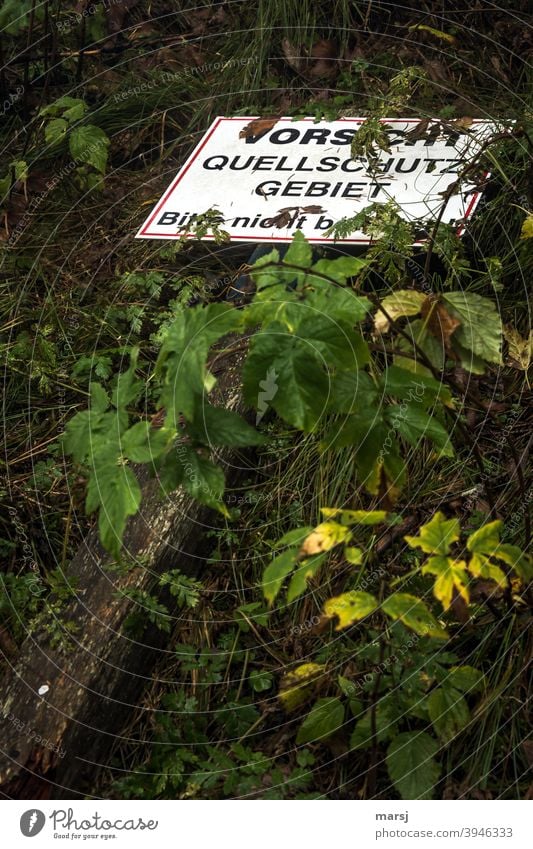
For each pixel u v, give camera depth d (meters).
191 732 2.17
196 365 1.59
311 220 3.14
